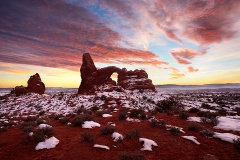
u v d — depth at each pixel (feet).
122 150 24.61
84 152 23.82
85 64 141.49
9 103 112.88
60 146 26.18
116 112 67.56
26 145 26.55
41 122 43.19
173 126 37.11
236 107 91.09
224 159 21.66
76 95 130.82
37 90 148.25
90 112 67.41
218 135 30.35
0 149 25.49
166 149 25.02
